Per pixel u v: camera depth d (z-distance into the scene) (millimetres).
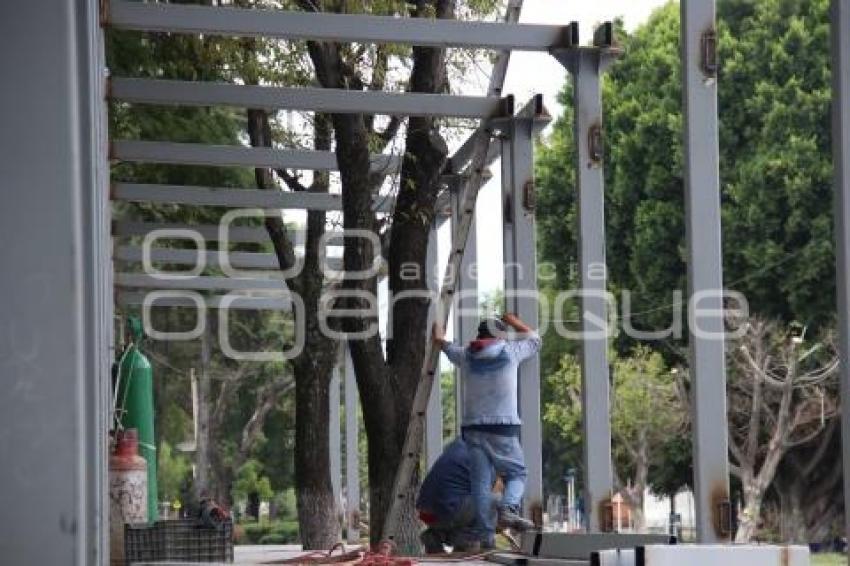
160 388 83250
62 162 9914
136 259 38781
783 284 70438
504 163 25656
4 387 9789
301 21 20203
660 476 82875
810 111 70250
